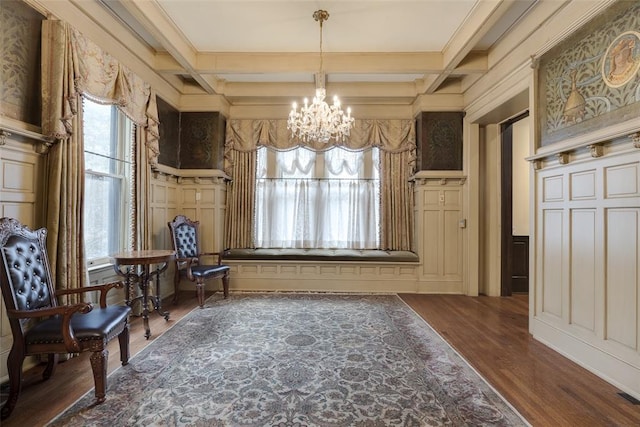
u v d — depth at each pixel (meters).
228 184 5.19
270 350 2.67
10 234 1.90
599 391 2.09
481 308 3.94
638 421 1.79
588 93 2.40
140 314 3.56
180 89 4.63
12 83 2.22
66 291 2.26
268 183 5.25
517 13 2.99
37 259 2.08
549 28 2.79
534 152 2.97
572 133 2.55
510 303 4.18
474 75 4.17
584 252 2.46
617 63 2.16
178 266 4.05
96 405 1.90
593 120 2.35
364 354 2.61
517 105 3.70
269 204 5.22
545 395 2.04
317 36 3.50
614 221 2.21
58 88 2.40
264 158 5.26
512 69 3.37
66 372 2.31
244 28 3.35
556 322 2.72
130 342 2.82
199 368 2.36
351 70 3.90
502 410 1.88
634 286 2.07
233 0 2.90
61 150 2.47
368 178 5.23
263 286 4.87
